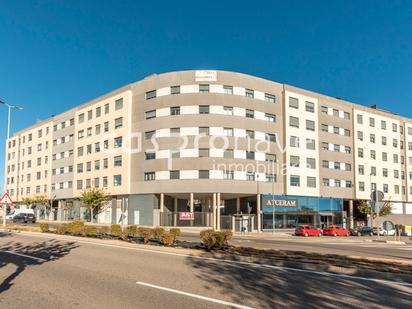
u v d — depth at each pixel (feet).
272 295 23.57
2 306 20.71
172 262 37.76
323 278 29.76
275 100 168.25
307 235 131.95
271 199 158.51
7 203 77.41
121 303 21.31
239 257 40.57
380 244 90.38
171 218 150.92
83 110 197.06
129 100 168.25
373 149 201.46
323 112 184.14
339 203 183.11
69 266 34.71
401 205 211.20
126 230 61.57
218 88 154.40
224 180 149.07
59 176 211.61
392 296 23.90
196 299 22.36
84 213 189.37
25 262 37.17
